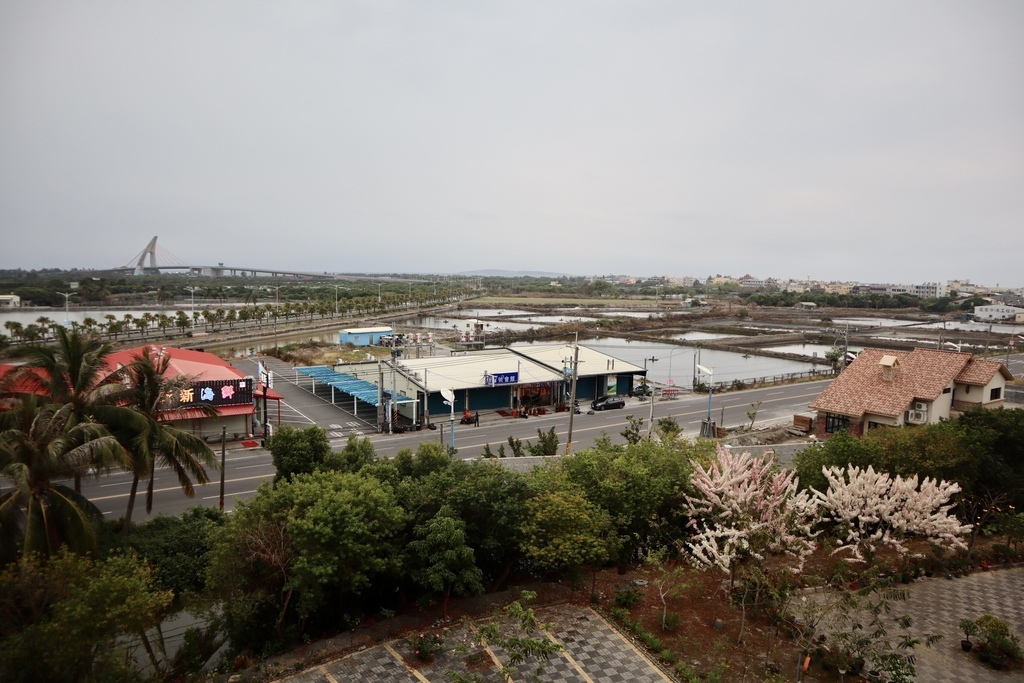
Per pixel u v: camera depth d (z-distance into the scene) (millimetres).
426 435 63188
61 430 29578
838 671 22734
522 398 78188
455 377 75250
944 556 32031
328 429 64562
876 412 53344
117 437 32062
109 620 20469
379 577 27469
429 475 29609
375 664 23719
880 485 28641
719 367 117438
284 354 111375
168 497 44000
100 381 33562
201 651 27422
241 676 22969
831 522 34125
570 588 29500
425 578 24703
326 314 196750
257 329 154500
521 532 26609
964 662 23781
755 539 24922
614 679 22656
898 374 55406
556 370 81812
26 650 19766
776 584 26062
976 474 36375
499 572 30031
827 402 56594
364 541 24391
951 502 34969
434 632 25688
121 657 21578
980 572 31516
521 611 21484
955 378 54094
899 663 20984
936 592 29312
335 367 91438
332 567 23094
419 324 189250
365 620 27016
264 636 26625
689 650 24391
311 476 27828
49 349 31969
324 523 23578
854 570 30234
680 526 32875
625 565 31219
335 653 24484
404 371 76438
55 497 28016
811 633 22875
